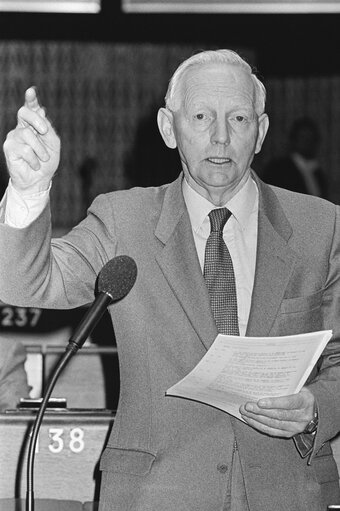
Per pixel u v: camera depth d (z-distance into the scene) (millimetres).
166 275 2680
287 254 2744
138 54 12672
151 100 12742
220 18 10141
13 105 12500
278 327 2689
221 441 2625
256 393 2549
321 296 2762
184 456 2609
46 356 5289
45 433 3750
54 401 4035
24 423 3758
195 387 2555
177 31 10047
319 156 12711
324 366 2795
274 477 2633
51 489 3736
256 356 2480
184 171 2852
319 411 2646
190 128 2732
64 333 6117
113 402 5273
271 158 12734
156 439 2617
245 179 2822
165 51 12703
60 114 12648
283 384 2543
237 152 2713
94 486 3746
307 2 9922
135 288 2678
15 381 4809
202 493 2592
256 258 2760
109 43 12625
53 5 9812
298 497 2637
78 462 3750
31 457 2414
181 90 2785
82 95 12664
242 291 2758
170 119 2898
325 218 2842
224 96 2721
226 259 2760
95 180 12688
